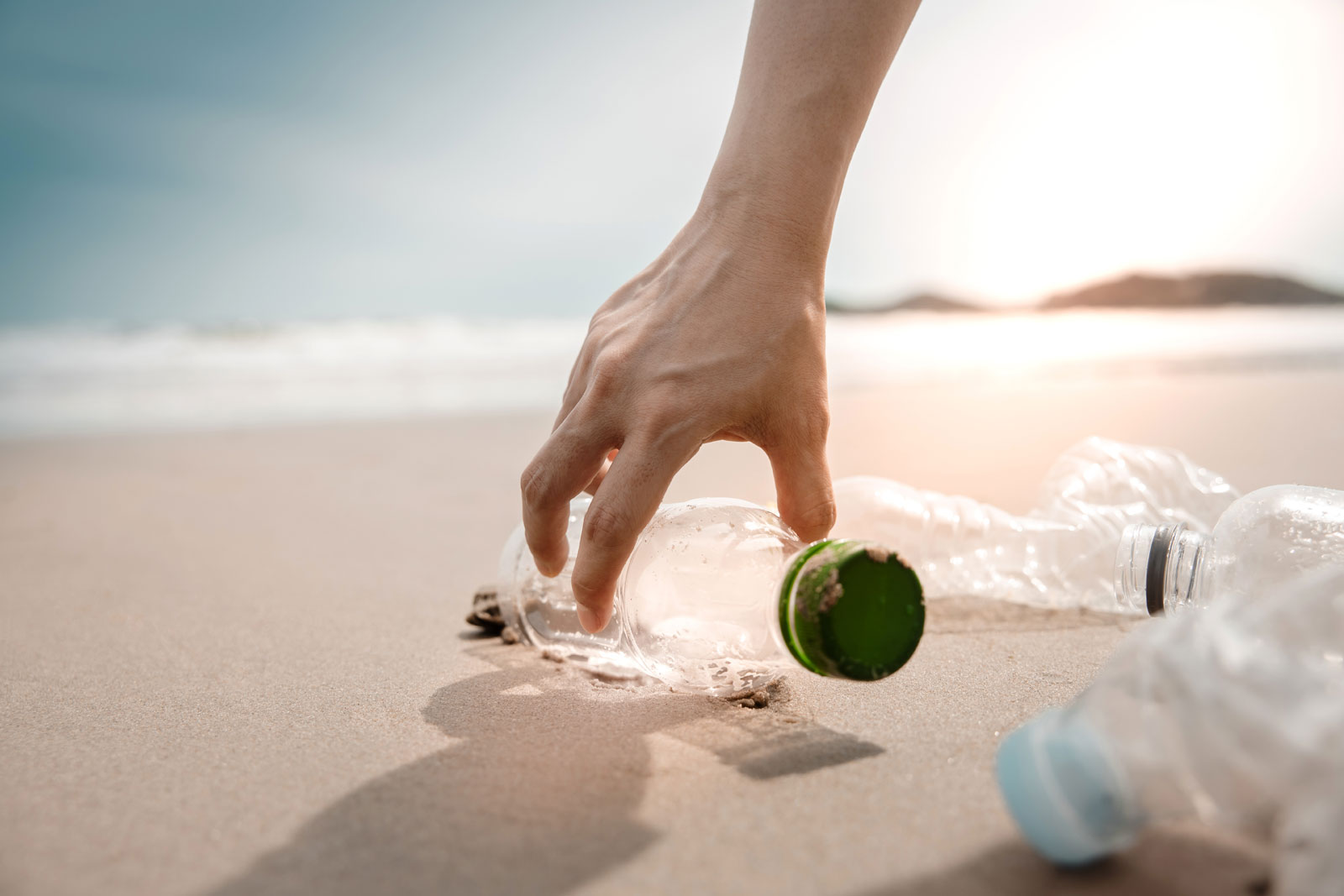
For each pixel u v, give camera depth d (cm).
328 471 129
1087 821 31
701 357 39
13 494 115
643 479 38
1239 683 30
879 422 158
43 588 68
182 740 42
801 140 40
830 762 39
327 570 73
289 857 33
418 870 33
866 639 35
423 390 250
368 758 40
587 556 38
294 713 44
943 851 33
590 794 37
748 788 37
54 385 257
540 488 39
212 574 72
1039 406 174
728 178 41
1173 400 171
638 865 33
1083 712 32
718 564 43
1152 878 31
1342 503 44
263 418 201
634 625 44
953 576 60
